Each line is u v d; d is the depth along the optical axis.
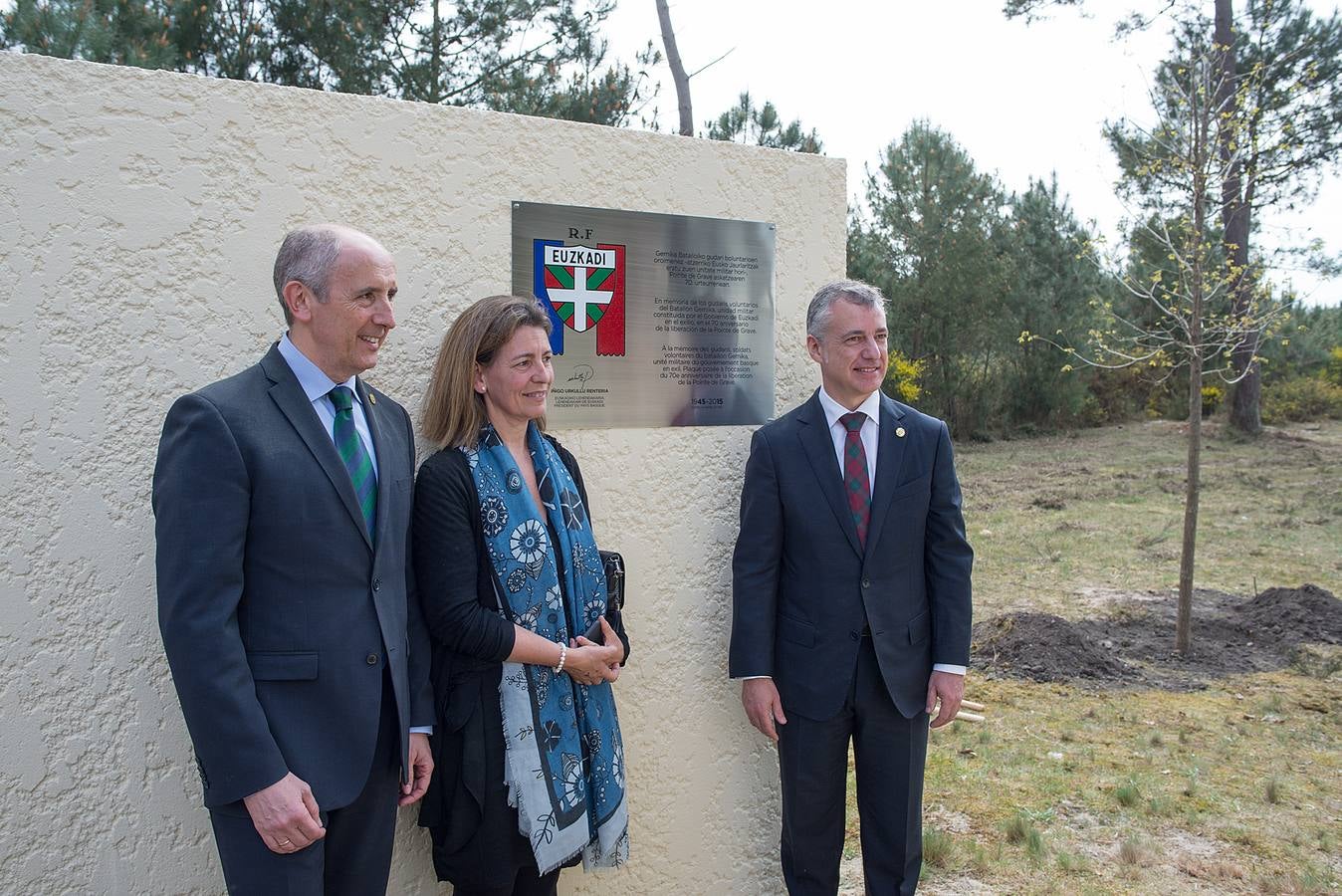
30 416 1.82
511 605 1.90
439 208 2.18
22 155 1.79
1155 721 4.54
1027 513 10.58
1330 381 22.58
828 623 2.32
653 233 2.45
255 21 7.75
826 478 2.35
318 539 1.62
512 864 1.89
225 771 1.48
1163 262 14.95
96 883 1.89
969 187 17.70
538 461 2.05
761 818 2.68
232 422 1.57
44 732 1.84
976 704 4.75
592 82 9.14
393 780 1.76
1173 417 20.81
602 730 2.01
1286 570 7.54
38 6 5.62
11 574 1.81
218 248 1.96
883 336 2.35
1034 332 18.27
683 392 2.52
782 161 2.63
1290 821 3.42
